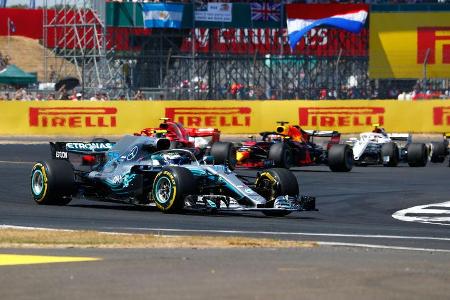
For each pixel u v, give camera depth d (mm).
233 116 143250
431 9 166000
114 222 49688
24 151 117500
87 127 142750
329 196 70375
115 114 142500
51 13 189125
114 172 57656
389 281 30312
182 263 33281
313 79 168625
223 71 168375
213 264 33156
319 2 170625
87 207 58250
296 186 55469
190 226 48469
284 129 97562
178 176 53344
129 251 36938
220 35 168875
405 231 49625
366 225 52688
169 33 168000
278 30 168625
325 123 143250
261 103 143500
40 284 28828
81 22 169375
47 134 143000
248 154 94062
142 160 57375
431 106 144125
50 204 58969
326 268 32656
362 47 169250
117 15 164750
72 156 68750
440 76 166750
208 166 55562
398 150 108875
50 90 171125
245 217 54438
